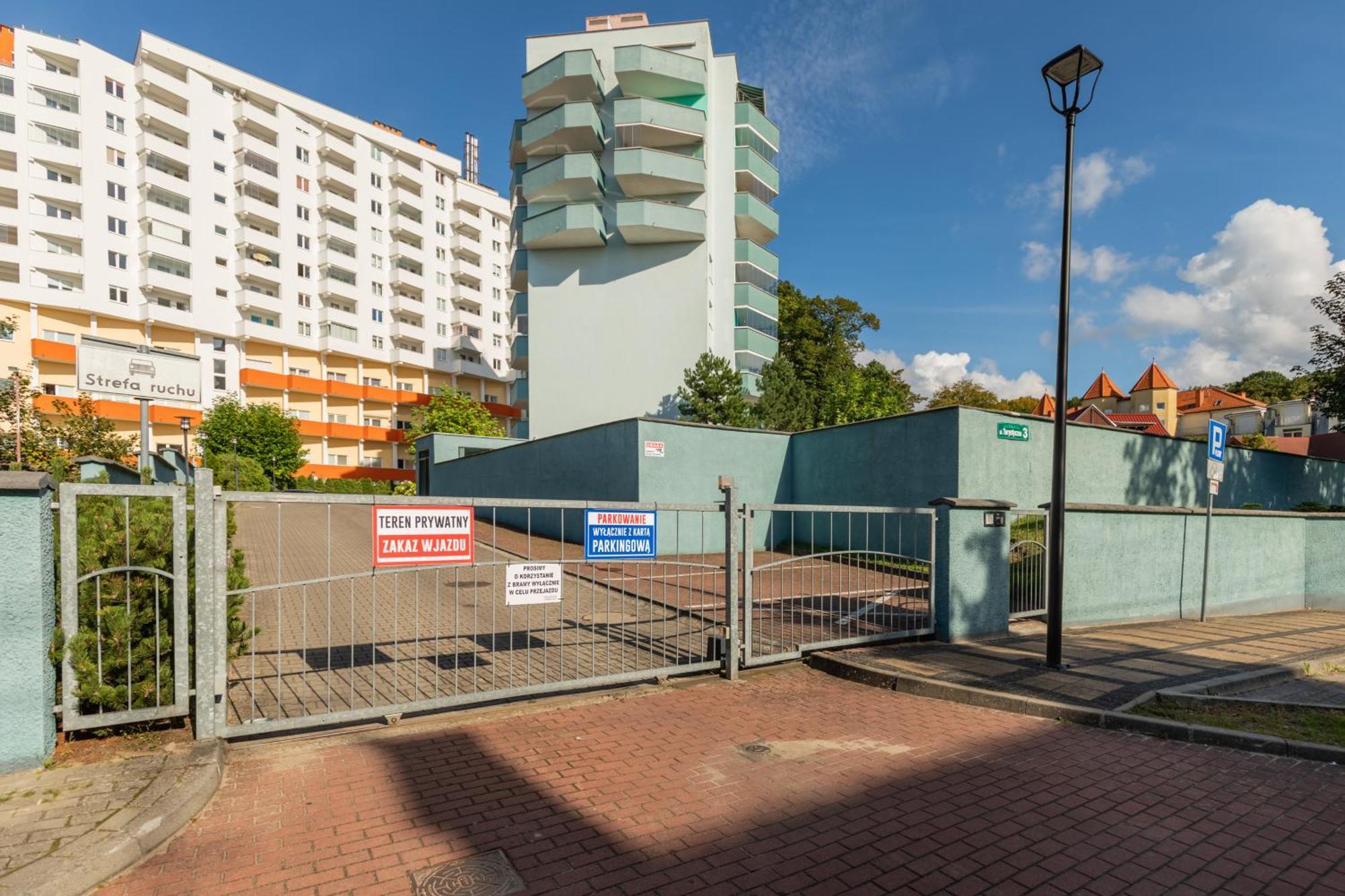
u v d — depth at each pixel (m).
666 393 28.48
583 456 17.66
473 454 26.47
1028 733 4.96
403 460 61.59
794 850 3.23
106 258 45.00
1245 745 4.65
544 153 30.09
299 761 4.25
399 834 3.35
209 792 3.71
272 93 53.66
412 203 62.62
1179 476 17.09
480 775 4.07
